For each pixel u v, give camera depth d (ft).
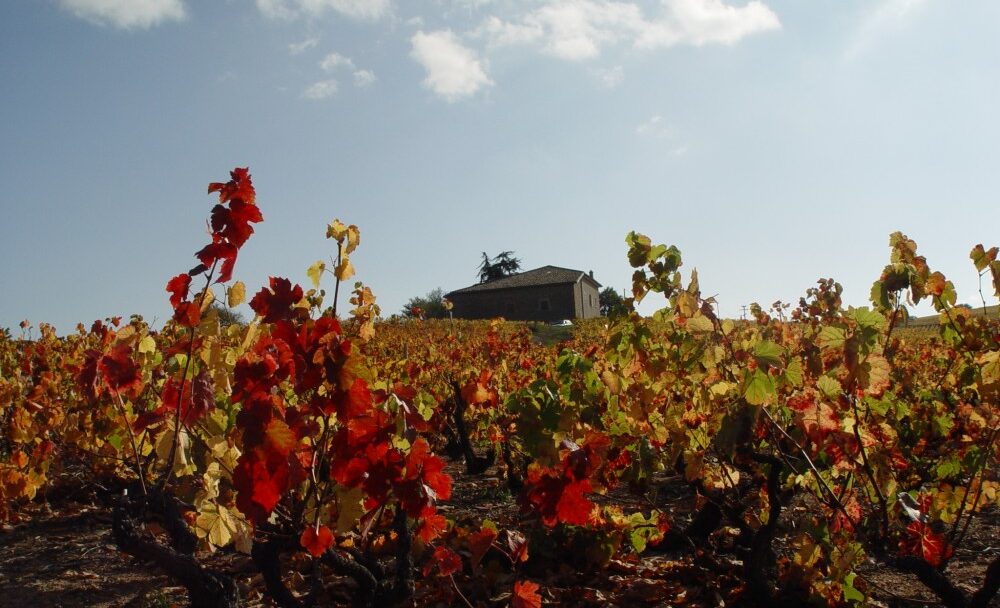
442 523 10.47
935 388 18.84
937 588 11.06
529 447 13.05
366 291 11.46
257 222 8.89
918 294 11.26
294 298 9.45
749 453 12.72
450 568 10.42
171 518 10.70
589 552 14.42
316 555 9.33
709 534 16.34
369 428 8.57
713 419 14.05
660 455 15.29
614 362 15.02
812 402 12.21
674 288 12.87
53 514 20.45
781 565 13.43
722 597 13.20
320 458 10.44
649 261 12.89
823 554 12.48
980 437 13.29
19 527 19.29
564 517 9.37
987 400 12.57
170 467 9.91
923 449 16.71
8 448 19.67
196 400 10.55
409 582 12.78
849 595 11.98
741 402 12.12
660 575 14.48
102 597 14.19
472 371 27.91
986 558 15.57
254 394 8.24
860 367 11.09
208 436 11.75
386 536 16.06
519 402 13.44
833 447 12.73
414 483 8.62
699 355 13.48
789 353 15.33
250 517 8.02
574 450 9.61
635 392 14.21
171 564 9.66
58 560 16.49
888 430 14.14
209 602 9.60
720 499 15.61
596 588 13.91
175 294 9.20
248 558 15.56
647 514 18.95
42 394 20.35
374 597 12.44
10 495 16.94
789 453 14.58
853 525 11.75
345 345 8.54
